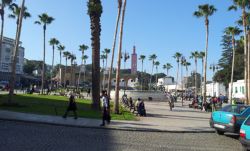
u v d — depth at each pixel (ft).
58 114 79.77
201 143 51.19
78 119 72.38
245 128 42.09
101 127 62.49
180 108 148.77
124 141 48.47
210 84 379.76
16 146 39.34
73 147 41.11
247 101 155.33
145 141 49.78
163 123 76.84
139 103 93.76
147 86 332.80
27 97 143.74
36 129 55.47
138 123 73.10
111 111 95.55
